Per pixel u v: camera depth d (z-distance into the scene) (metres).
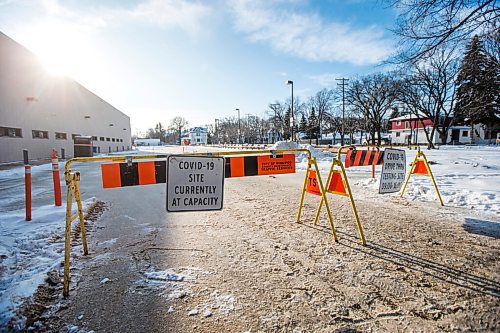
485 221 4.66
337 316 2.27
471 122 41.53
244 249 3.64
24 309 2.32
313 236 4.10
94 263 3.28
